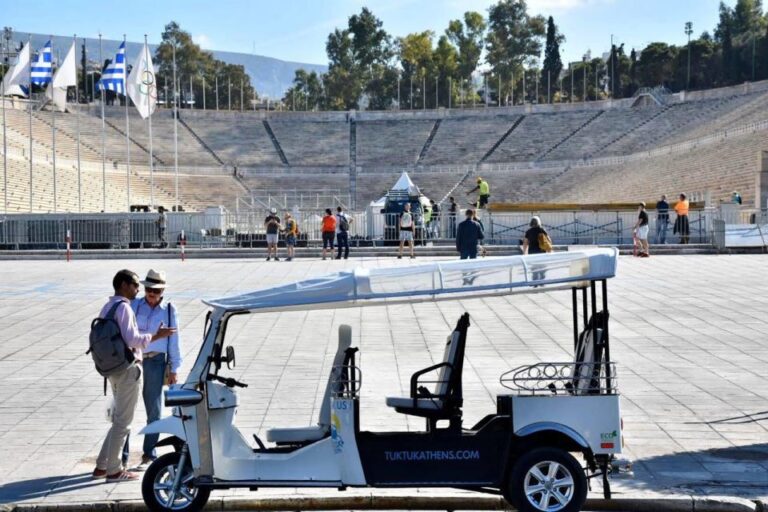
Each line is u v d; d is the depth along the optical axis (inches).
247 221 1807.3
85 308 925.8
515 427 342.6
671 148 3036.4
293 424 472.4
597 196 2903.5
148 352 417.4
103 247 1736.0
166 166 3309.5
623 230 1630.2
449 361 354.3
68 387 579.2
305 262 1418.6
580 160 3344.0
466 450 342.6
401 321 822.5
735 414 492.1
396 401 351.3
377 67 5398.6
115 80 2161.7
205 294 1017.5
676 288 1018.7
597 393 348.8
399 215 1660.9
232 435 350.6
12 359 672.4
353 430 342.3
